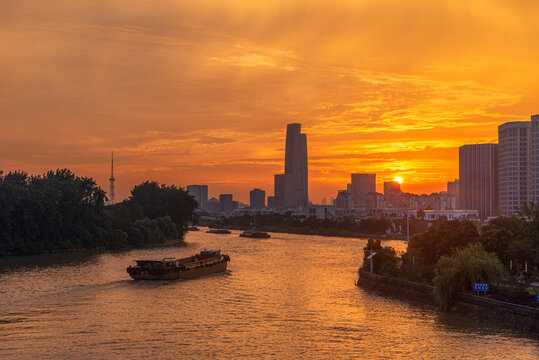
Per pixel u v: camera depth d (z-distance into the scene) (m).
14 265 154.12
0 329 76.50
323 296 104.81
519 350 67.69
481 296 85.88
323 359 64.81
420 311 90.62
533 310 74.94
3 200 182.00
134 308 91.69
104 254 194.62
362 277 118.31
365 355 66.44
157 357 64.75
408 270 111.56
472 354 66.38
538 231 99.06
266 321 83.19
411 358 65.19
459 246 106.56
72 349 67.44
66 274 133.25
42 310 88.88
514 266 98.62
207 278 130.00
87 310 89.25
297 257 183.00
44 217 198.25
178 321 82.44
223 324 81.00
